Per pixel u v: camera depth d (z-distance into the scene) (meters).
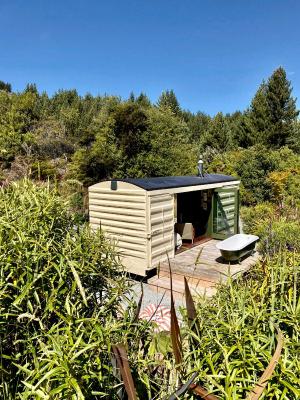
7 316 1.25
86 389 1.13
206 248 8.30
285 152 18.05
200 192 9.62
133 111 16.44
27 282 1.33
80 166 16.12
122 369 1.15
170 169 16.70
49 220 1.72
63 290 1.41
